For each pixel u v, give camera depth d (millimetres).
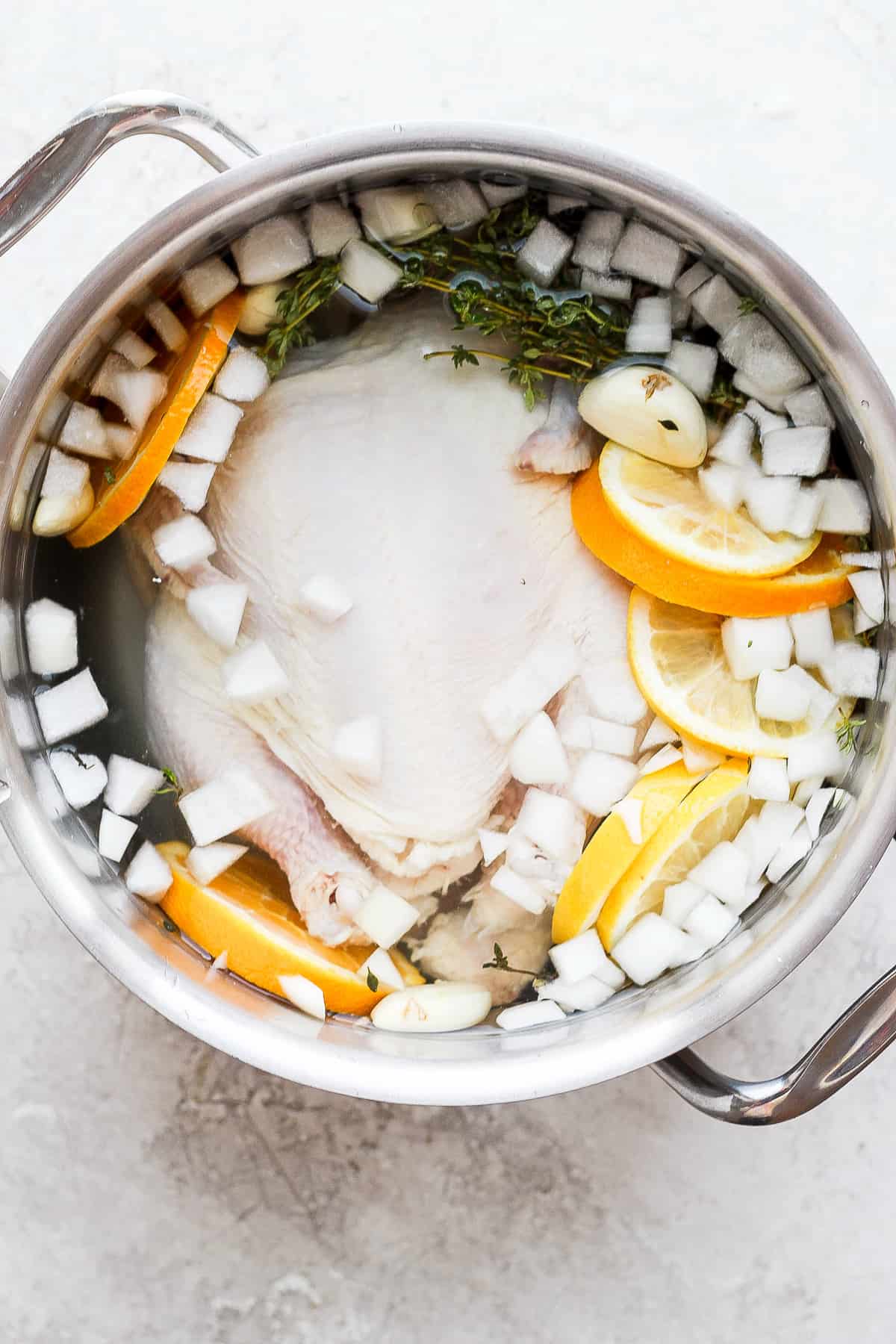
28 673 591
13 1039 690
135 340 566
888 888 685
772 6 668
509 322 581
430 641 593
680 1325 699
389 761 604
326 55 667
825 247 667
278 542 591
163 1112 694
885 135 667
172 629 604
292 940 609
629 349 581
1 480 551
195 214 533
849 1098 698
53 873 579
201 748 609
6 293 665
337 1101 698
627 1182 698
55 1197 695
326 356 589
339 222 559
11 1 669
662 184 533
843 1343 698
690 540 583
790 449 578
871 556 581
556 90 667
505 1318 698
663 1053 580
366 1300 698
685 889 605
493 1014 619
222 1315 697
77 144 551
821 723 597
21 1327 697
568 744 606
